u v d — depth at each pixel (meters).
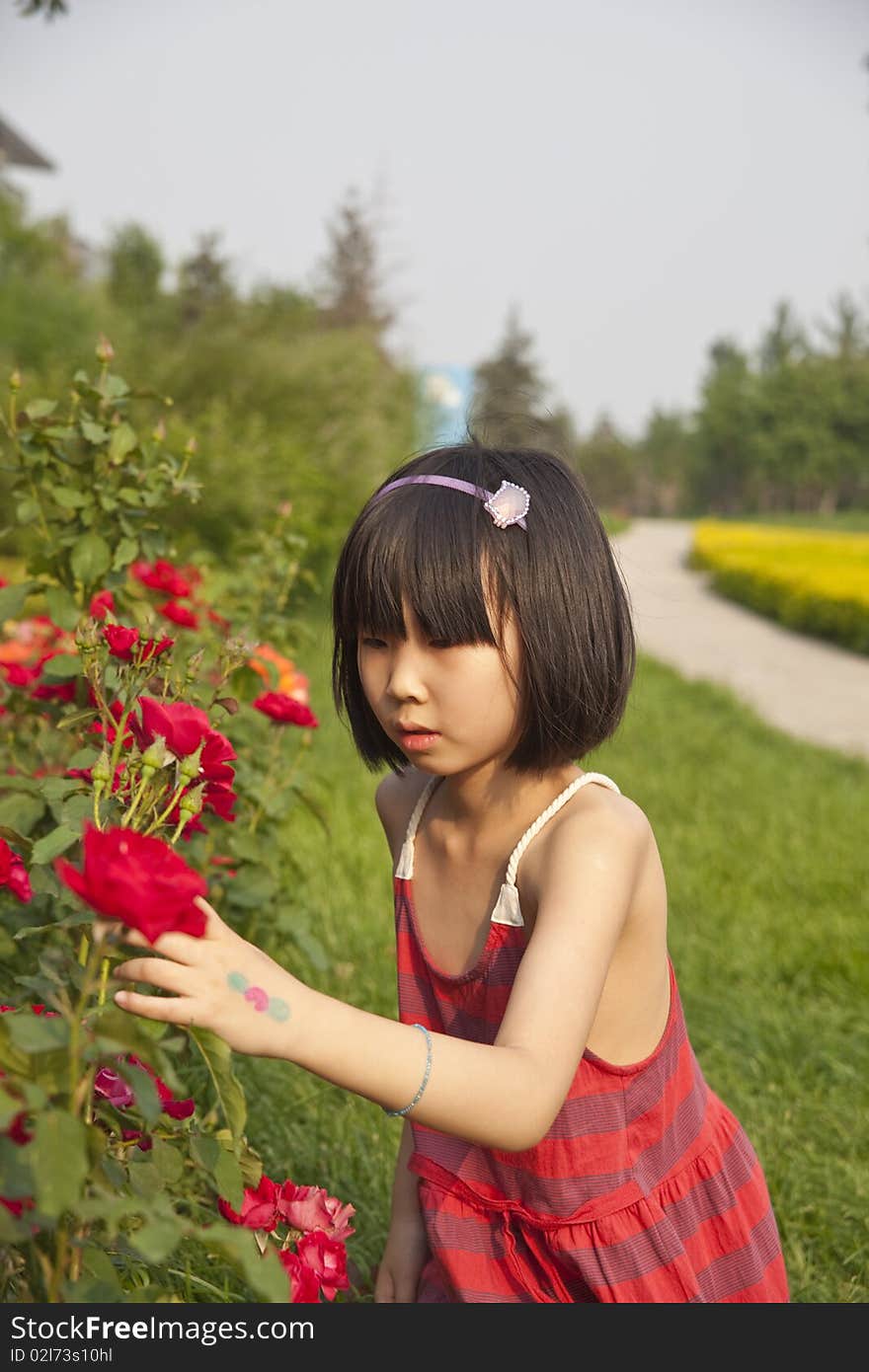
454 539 1.22
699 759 6.82
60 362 13.40
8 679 2.39
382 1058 1.04
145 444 2.11
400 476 1.33
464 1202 1.49
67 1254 1.04
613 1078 1.41
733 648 15.12
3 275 17.53
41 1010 1.43
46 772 2.25
